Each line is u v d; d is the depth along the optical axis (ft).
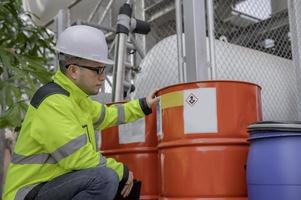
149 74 12.94
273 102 13.25
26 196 7.98
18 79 13.58
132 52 14.25
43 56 16.97
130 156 10.53
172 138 9.21
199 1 10.55
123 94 13.17
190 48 10.44
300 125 7.73
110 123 9.62
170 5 14.83
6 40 16.08
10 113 12.60
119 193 8.54
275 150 7.77
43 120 7.79
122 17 13.09
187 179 8.86
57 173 8.21
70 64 8.51
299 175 7.62
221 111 8.84
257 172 7.97
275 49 15.19
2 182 15.74
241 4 14.90
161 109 9.63
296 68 13.67
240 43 14.67
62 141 7.68
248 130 8.38
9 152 16.35
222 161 8.75
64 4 18.03
